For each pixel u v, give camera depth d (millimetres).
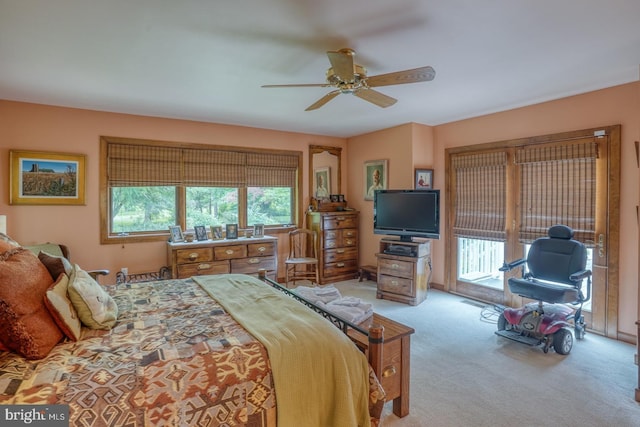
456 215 4758
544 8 1927
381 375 1826
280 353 1518
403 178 4949
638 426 2016
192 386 1337
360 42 2350
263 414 1420
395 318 3846
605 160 3320
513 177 4098
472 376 2586
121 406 1220
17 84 3143
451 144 4801
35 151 3736
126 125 4238
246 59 2623
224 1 1849
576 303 3203
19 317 1393
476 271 4578
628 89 3168
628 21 2072
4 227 3051
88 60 2617
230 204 5094
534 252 3496
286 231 5508
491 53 2533
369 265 5617
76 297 1703
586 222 3457
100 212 4109
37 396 1168
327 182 5879
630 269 3189
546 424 2037
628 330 3209
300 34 2234
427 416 2107
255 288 2555
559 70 2865
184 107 3979
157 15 1984
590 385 2461
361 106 3967
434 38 2297
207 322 1844
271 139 5316
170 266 4285
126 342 1585
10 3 1838
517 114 4035
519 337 3227
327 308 2293
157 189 4570
